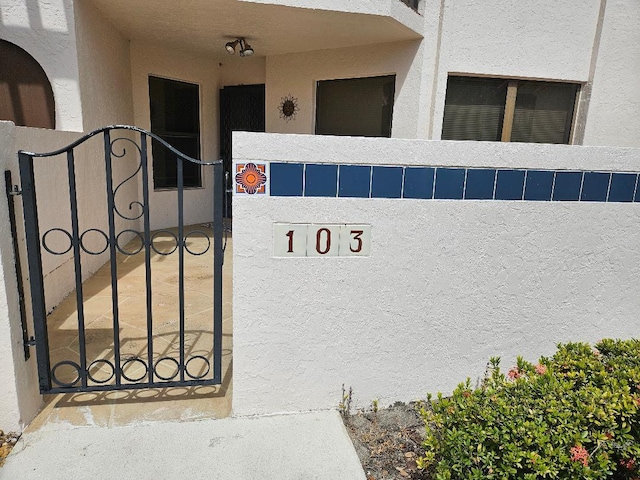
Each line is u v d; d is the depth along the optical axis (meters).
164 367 3.35
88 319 4.16
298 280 2.68
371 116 6.95
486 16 6.07
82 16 5.05
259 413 2.87
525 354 3.11
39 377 2.72
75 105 4.96
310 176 2.55
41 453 2.46
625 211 3.02
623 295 3.16
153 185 7.96
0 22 4.69
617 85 6.40
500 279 2.95
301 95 7.54
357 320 2.82
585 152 2.86
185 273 5.68
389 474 2.46
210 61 8.50
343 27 5.88
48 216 4.14
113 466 2.40
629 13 6.18
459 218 2.80
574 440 1.96
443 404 2.30
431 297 2.88
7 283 2.43
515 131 6.65
